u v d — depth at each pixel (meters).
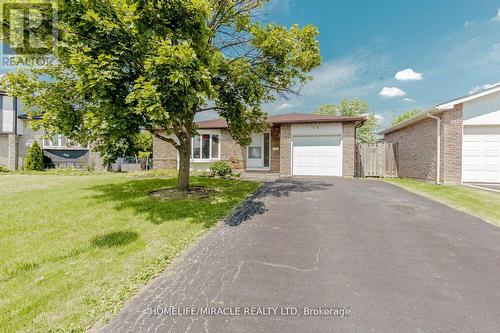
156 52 5.05
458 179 10.48
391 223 5.19
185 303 2.61
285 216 5.72
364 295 2.74
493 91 10.36
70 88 6.86
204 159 16.12
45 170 17.81
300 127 14.05
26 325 2.27
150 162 24.72
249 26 8.00
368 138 32.47
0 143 18.52
